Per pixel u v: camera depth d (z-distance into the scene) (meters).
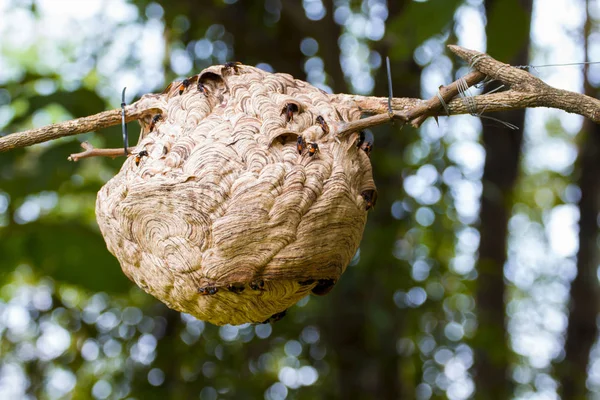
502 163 12.02
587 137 14.48
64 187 9.15
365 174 4.50
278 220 4.17
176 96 4.66
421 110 4.23
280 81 4.66
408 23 7.57
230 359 10.27
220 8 10.45
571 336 14.49
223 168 4.24
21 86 8.72
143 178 4.29
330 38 10.37
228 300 4.27
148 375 10.02
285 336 10.54
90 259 8.87
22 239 8.75
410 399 10.68
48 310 10.63
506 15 7.16
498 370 11.48
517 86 4.18
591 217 14.59
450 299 11.81
